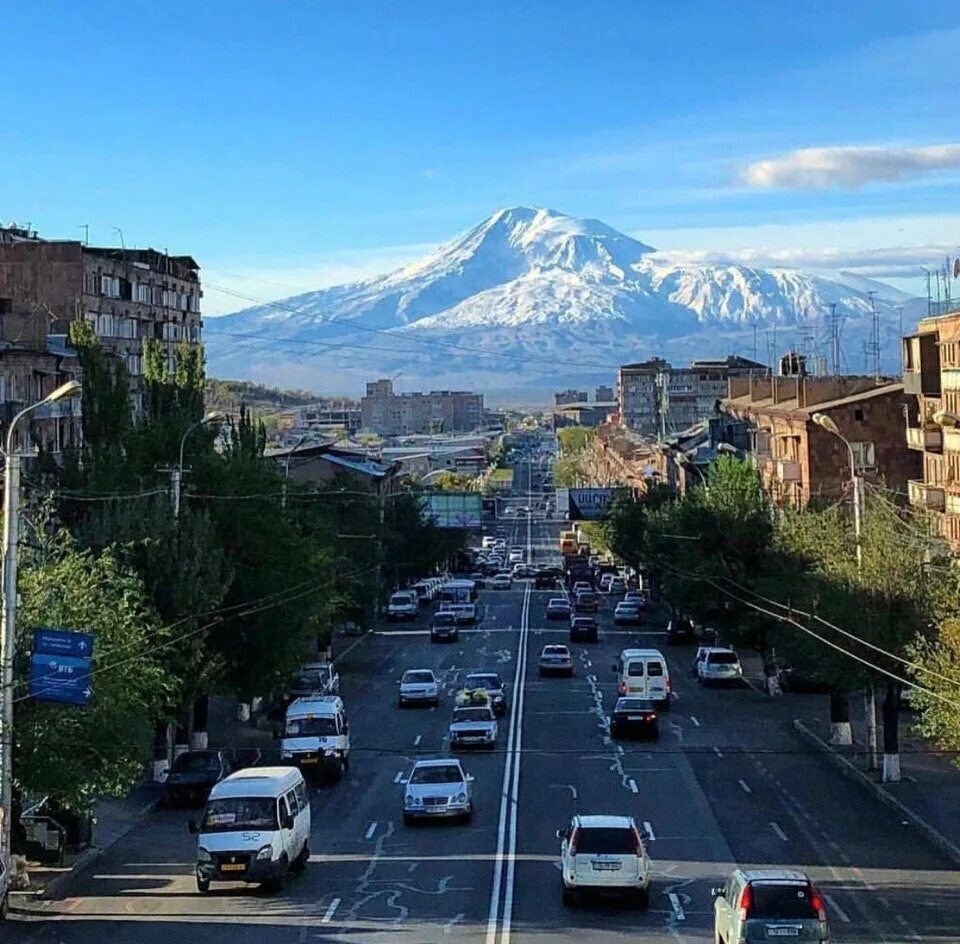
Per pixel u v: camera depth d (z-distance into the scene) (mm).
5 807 31875
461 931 28891
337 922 30047
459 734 54906
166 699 44812
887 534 49406
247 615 54188
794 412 88938
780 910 23938
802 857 36938
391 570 121062
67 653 31656
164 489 52219
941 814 41781
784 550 61375
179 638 45438
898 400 86062
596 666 81500
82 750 35156
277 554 55188
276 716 63062
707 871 35156
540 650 89500
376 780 49875
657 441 180000
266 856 33000
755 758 52781
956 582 43344
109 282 101250
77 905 32500
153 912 31484
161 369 68125
